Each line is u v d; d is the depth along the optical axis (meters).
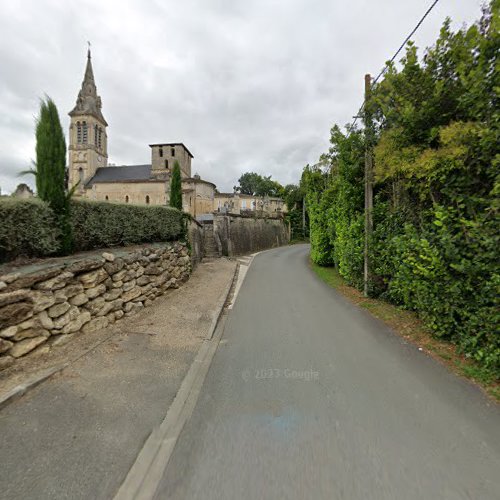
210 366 3.51
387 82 4.68
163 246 7.42
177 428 2.34
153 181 39.53
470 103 3.29
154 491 1.74
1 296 2.96
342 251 8.52
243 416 2.48
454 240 3.24
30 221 3.89
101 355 3.62
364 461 1.93
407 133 4.34
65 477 1.82
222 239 19.53
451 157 3.33
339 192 9.01
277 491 1.71
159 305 6.16
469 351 3.22
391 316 5.16
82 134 44.78
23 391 2.65
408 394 2.74
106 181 40.59
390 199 6.17
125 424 2.37
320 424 2.34
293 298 7.06
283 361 3.58
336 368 3.34
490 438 2.13
